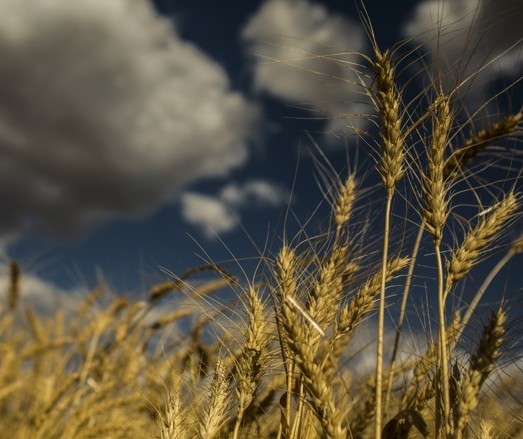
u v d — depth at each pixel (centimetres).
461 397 35
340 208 49
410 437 45
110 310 98
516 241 42
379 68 43
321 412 35
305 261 46
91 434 69
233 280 46
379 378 37
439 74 43
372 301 43
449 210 41
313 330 41
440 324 37
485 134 43
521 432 39
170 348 73
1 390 87
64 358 93
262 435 49
